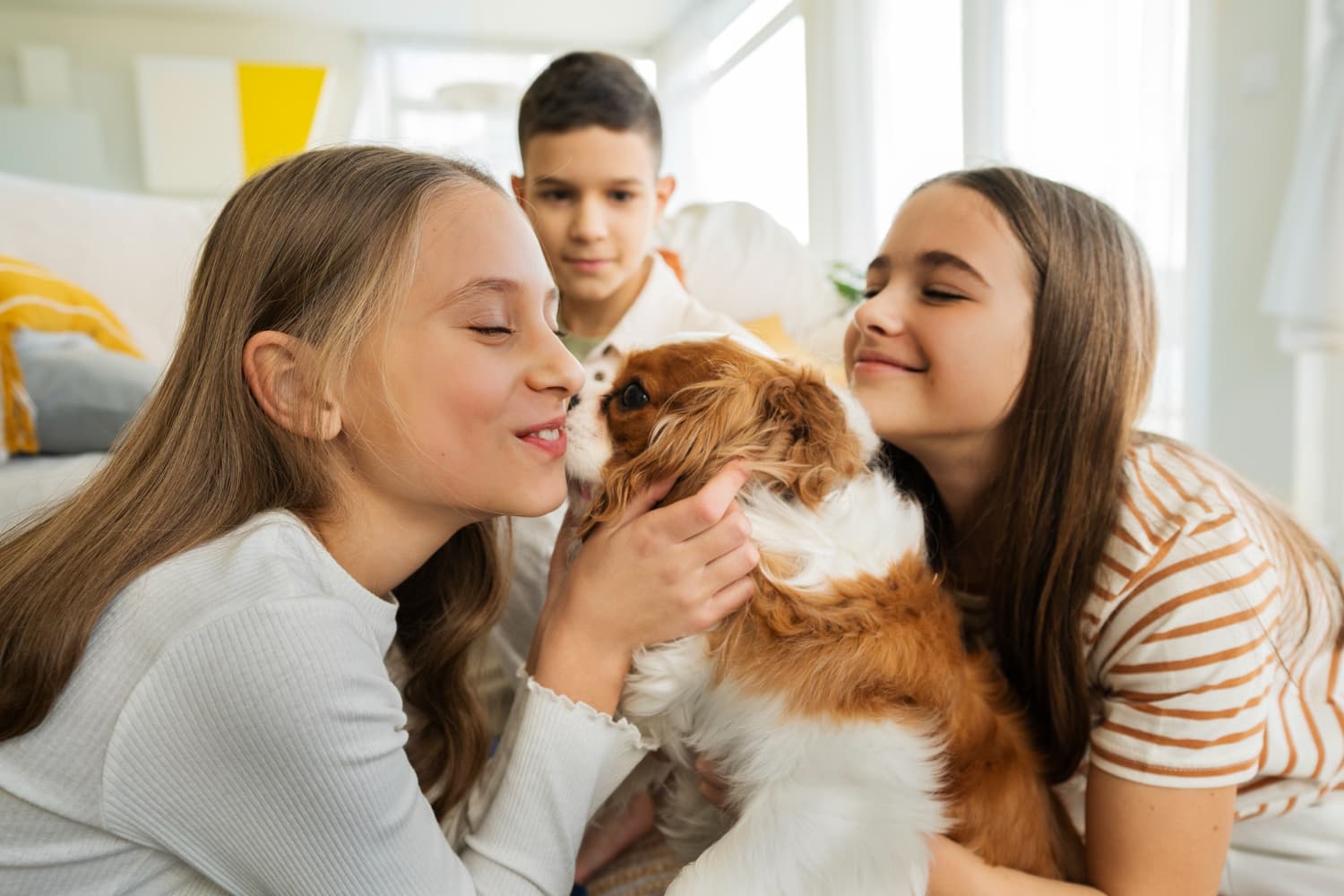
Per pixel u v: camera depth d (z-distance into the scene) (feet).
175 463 3.45
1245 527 4.36
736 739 3.90
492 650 5.95
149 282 10.76
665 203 9.81
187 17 20.84
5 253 9.83
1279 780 4.91
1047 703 4.57
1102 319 4.49
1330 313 10.52
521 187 8.23
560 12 25.25
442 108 22.94
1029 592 4.60
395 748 3.20
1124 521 4.36
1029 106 13.93
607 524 4.08
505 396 3.48
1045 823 4.37
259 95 21.31
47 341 8.72
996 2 14.43
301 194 3.53
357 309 3.36
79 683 3.01
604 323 8.23
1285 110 11.47
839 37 19.92
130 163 20.74
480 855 3.51
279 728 2.88
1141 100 12.37
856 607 3.88
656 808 4.90
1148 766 4.17
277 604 2.92
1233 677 4.11
